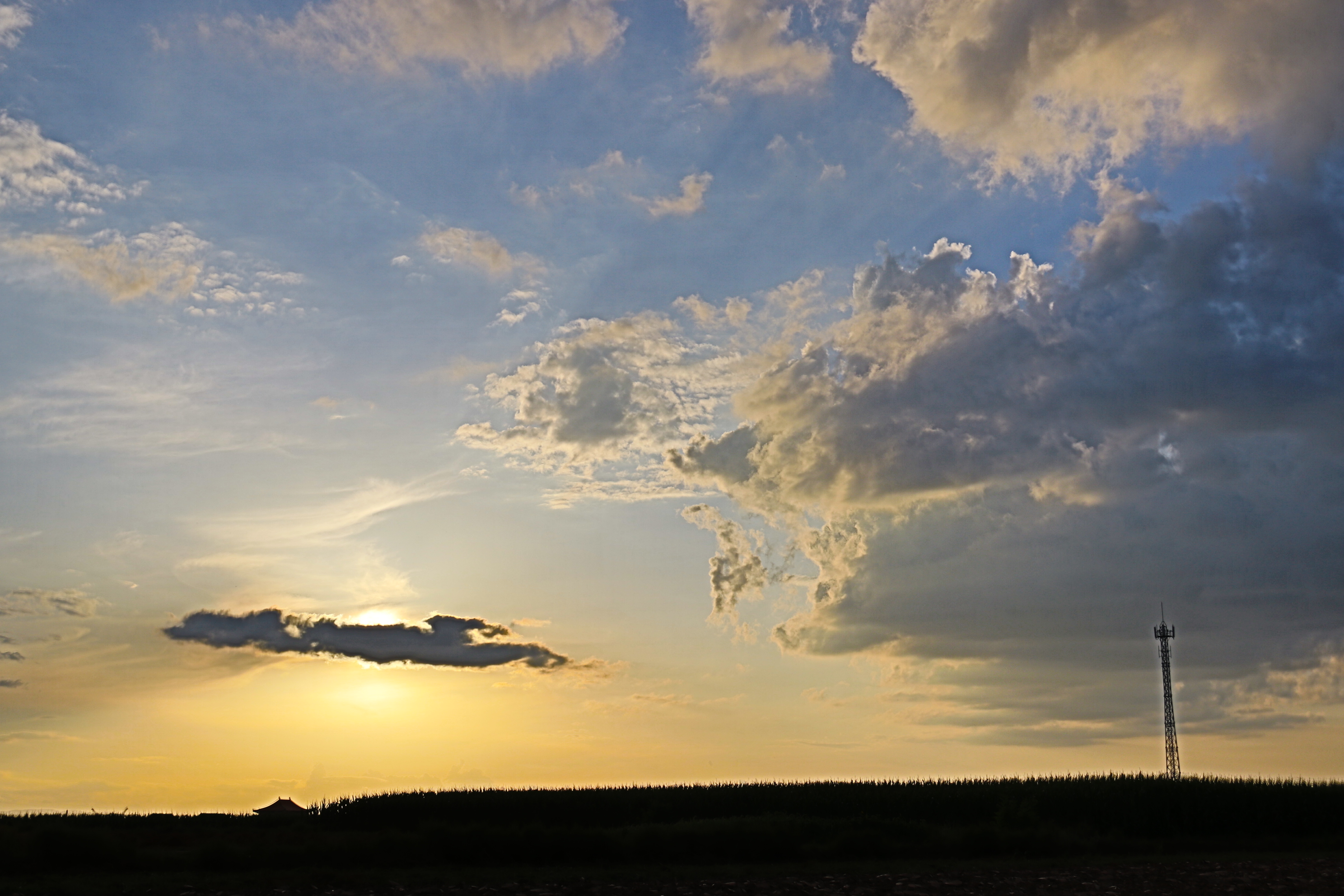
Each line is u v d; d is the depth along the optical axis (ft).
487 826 174.50
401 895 134.72
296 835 208.64
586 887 142.82
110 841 158.40
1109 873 155.94
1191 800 233.96
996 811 244.42
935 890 138.31
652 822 252.42
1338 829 224.12
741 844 178.81
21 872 149.69
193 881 143.13
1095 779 263.70
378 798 271.69
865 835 188.96
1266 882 143.95
